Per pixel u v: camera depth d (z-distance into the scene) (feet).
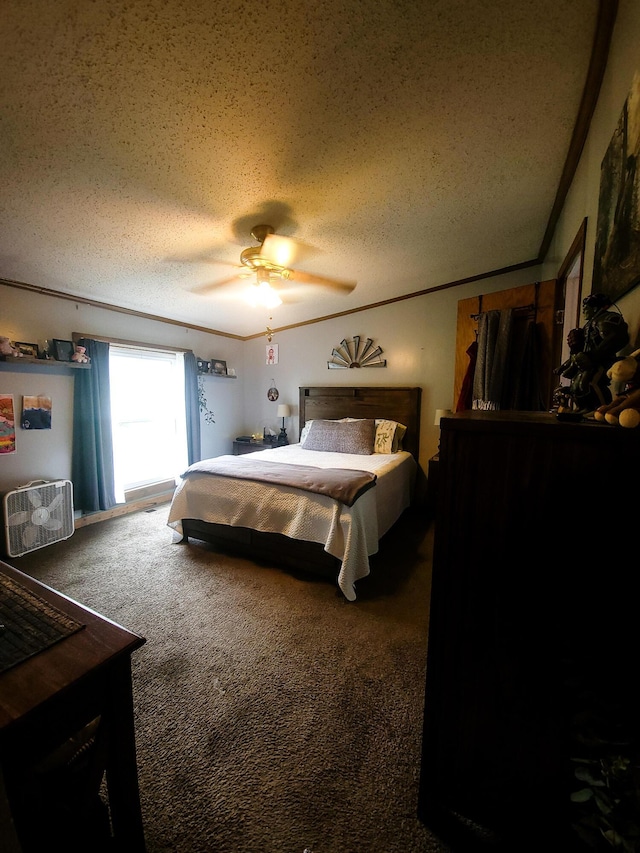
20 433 9.32
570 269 6.48
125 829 2.67
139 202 6.14
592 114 4.43
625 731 2.31
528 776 2.84
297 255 8.84
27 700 1.99
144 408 12.85
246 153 5.10
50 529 9.48
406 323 12.54
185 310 12.46
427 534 10.52
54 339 9.86
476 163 5.54
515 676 2.78
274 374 16.01
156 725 4.36
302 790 3.62
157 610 6.71
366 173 5.69
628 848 1.97
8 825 1.90
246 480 8.38
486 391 8.45
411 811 3.43
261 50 3.60
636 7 2.86
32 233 6.89
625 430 2.22
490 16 3.38
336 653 5.59
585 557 2.44
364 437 11.87
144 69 3.74
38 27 3.28
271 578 7.88
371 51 3.70
